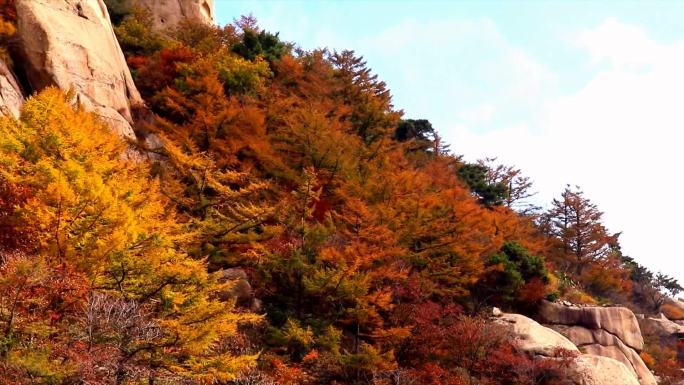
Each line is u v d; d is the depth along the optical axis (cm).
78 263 1321
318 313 2128
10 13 2477
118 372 1244
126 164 1923
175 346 1366
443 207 2722
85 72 2548
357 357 1944
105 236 1362
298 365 1931
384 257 2291
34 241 1312
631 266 6781
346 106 3794
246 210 2105
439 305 2447
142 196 1677
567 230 5097
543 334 2644
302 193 2280
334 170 2900
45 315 1216
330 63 4522
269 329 1983
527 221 4300
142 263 1398
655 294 6003
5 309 1109
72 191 1320
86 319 1239
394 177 2836
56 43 2442
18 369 1052
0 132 1587
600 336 3025
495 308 2830
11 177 1405
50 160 1524
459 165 4669
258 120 2881
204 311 1426
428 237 2662
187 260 1571
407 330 2075
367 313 2070
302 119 3038
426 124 5538
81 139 1655
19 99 2205
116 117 2602
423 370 2130
